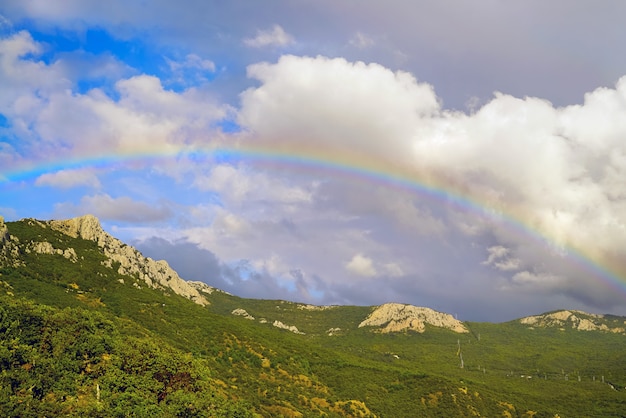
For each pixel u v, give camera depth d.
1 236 159.75
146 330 145.62
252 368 169.75
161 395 91.19
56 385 80.12
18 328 88.94
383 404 187.38
